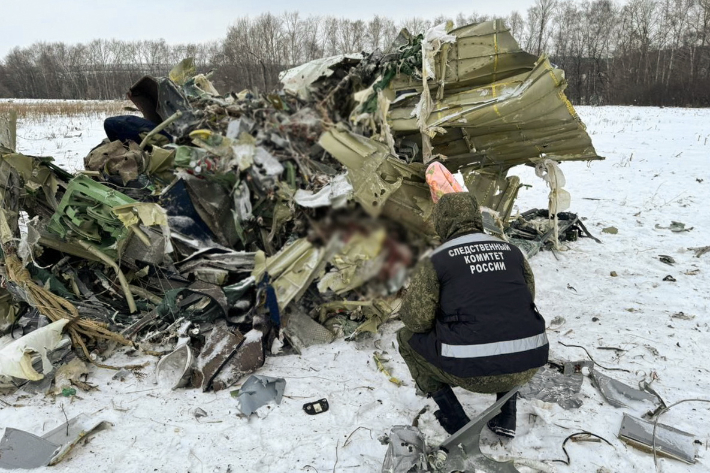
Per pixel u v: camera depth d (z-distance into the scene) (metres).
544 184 11.01
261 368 3.62
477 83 4.23
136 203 3.77
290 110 4.58
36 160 4.07
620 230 7.14
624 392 3.23
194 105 5.14
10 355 3.22
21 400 3.25
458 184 3.98
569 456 2.71
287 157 4.29
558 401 3.16
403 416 3.09
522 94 3.93
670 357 3.75
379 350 3.87
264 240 4.39
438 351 2.54
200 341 3.79
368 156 4.03
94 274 4.32
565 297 4.86
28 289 3.75
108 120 5.13
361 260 3.58
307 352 3.85
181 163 4.11
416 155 4.59
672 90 39.78
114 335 3.70
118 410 3.13
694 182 10.24
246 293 3.91
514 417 2.80
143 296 4.21
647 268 5.59
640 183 10.36
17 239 3.96
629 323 4.29
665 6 53.16
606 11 56.94
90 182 3.92
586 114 28.89
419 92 4.36
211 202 4.23
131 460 2.71
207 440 2.88
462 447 2.59
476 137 4.53
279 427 2.99
